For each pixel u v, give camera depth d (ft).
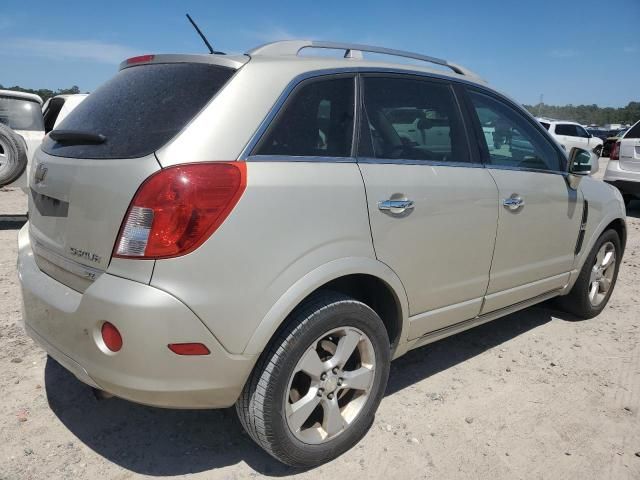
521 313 15.24
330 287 8.57
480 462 8.61
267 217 7.04
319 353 8.20
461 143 10.19
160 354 6.55
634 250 23.04
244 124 7.15
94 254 6.97
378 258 8.39
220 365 6.90
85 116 8.45
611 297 16.90
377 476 8.15
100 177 6.97
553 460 8.77
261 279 7.02
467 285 10.21
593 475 8.47
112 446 8.53
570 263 13.29
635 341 13.57
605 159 68.28
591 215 13.57
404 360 12.01
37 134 23.70
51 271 7.94
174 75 7.84
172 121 7.06
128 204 6.63
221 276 6.73
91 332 6.81
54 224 7.82
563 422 9.83
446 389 10.78
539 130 12.35
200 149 6.77
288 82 7.75
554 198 12.07
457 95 10.39
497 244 10.65
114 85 8.73
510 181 10.85
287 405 7.56
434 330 9.96
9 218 25.05
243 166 6.97
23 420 8.97
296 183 7.37
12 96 23.81
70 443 8.51
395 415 9.75
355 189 8.03
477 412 10.01
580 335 13.83
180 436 8.88
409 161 9.07
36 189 8.34
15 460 8.02
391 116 9.07
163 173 6.57
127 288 6.53
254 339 7.03
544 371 11.76
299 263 7.36
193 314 6.59
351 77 8.66
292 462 7.92
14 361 10.83
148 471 8.02
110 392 7.04
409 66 9.80
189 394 6.88
